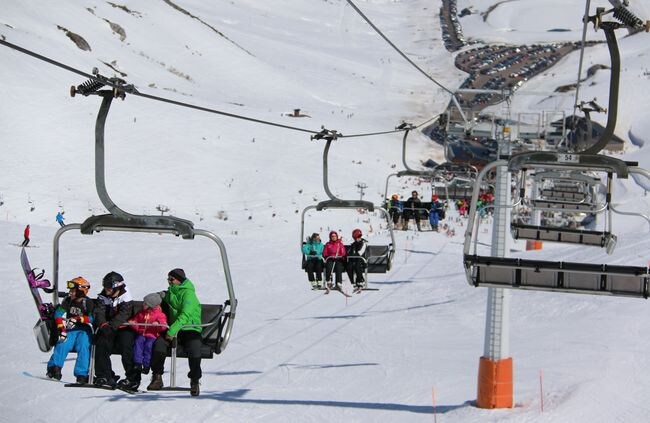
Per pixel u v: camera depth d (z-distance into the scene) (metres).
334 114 139.50
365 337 31.50
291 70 175.62
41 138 85.44
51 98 94.31
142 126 95.38
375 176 94.88
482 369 20.06
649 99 135.50
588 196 33.00
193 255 51.38
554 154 15.84
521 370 23.83
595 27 16.19
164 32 164.00
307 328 33.44
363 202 33.88
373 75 182.25
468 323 34.12
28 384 22.55
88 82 16.25
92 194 76.69
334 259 39.50
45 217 68.56
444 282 44.31
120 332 19.16
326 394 22.52
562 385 21.23
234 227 69.94
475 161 66.81
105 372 19.16
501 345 19.98
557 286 16.38
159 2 181.50
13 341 29.09
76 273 43.31
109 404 20.69
